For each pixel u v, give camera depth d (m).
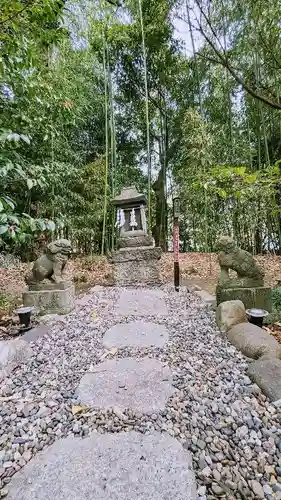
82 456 1.02
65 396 1.43
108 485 0.89
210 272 5.25
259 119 5.50
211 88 6.01
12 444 1.11
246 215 5.36
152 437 1.11
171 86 6.91
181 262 6.14
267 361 1.54
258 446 1.06
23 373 1.71
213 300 3.19
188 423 1.19
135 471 0.94
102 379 1.57
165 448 1.04
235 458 1.01
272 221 5.95
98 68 6.11
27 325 2.47
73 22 4.05
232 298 2.62
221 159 5.51
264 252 6.58
